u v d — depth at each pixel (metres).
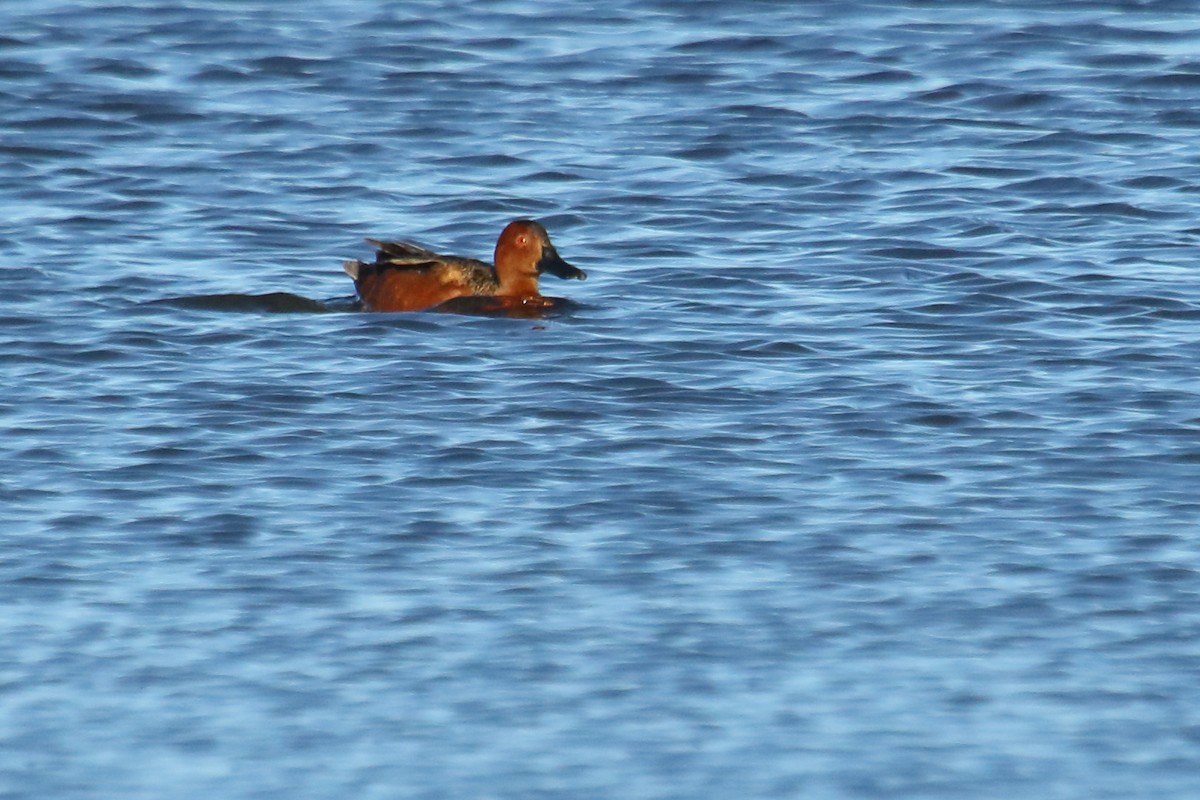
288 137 29.19
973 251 24.22
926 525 16.30
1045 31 34.28
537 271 22.44
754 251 24.41
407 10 35.84
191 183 27.14
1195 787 12.73
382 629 14.68
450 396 19.41
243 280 23.31
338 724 13.48
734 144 28.84
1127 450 17.84
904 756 13.05
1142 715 13.53
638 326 21.66
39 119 29.75
